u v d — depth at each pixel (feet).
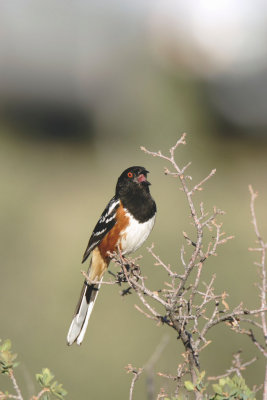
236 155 73.05
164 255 38.27
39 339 30.42
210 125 79.61
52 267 39.27
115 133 76.13
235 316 11.94
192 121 77.10
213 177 62.49
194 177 61.57
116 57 82.12
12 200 51.47
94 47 83.10
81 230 46.06
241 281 33.19
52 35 84.28
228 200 53.36
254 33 84.17
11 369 11.96
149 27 84.53
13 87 82.02
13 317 32.30
